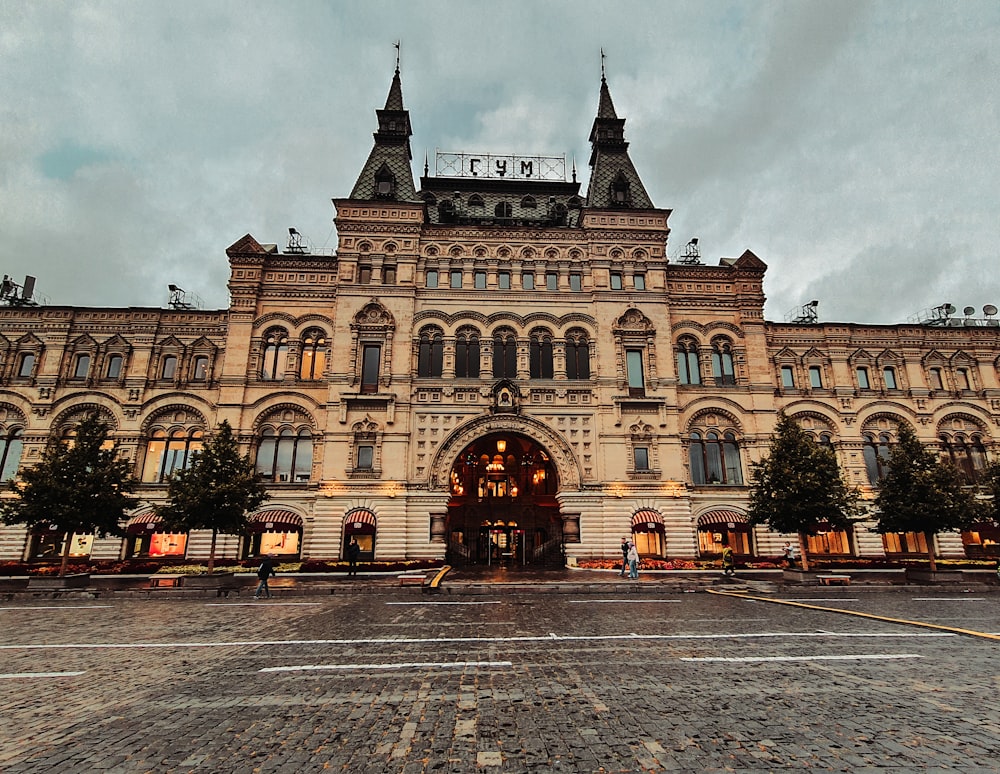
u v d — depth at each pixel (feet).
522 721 28.84
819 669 39.01
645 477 132.36
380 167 150.92
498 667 39.93
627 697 32.81
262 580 83.56
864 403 147.74
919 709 30.48
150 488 129.39
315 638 51.11
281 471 133.08
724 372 146.41
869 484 142.41
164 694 33.88
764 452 139.33
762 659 41.98
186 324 141.49
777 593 84.79
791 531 101.50
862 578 105.81
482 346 138.62
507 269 145.18
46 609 71.87
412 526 126.21
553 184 168.76
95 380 135.95
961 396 150.71
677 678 36.76
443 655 43.86
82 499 94.99
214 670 39.55
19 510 94.07
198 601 78.89
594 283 144.05
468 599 79.00
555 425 134.41
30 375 136.26
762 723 28.35
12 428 133.18
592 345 140.26
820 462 100.37
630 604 73.51
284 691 34.37
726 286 150.82
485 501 158.71
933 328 153.48
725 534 136.26
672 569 119.75
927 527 97.81
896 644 47.39
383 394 131.95
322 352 140.67
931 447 145.18
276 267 143.95
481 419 132.87
